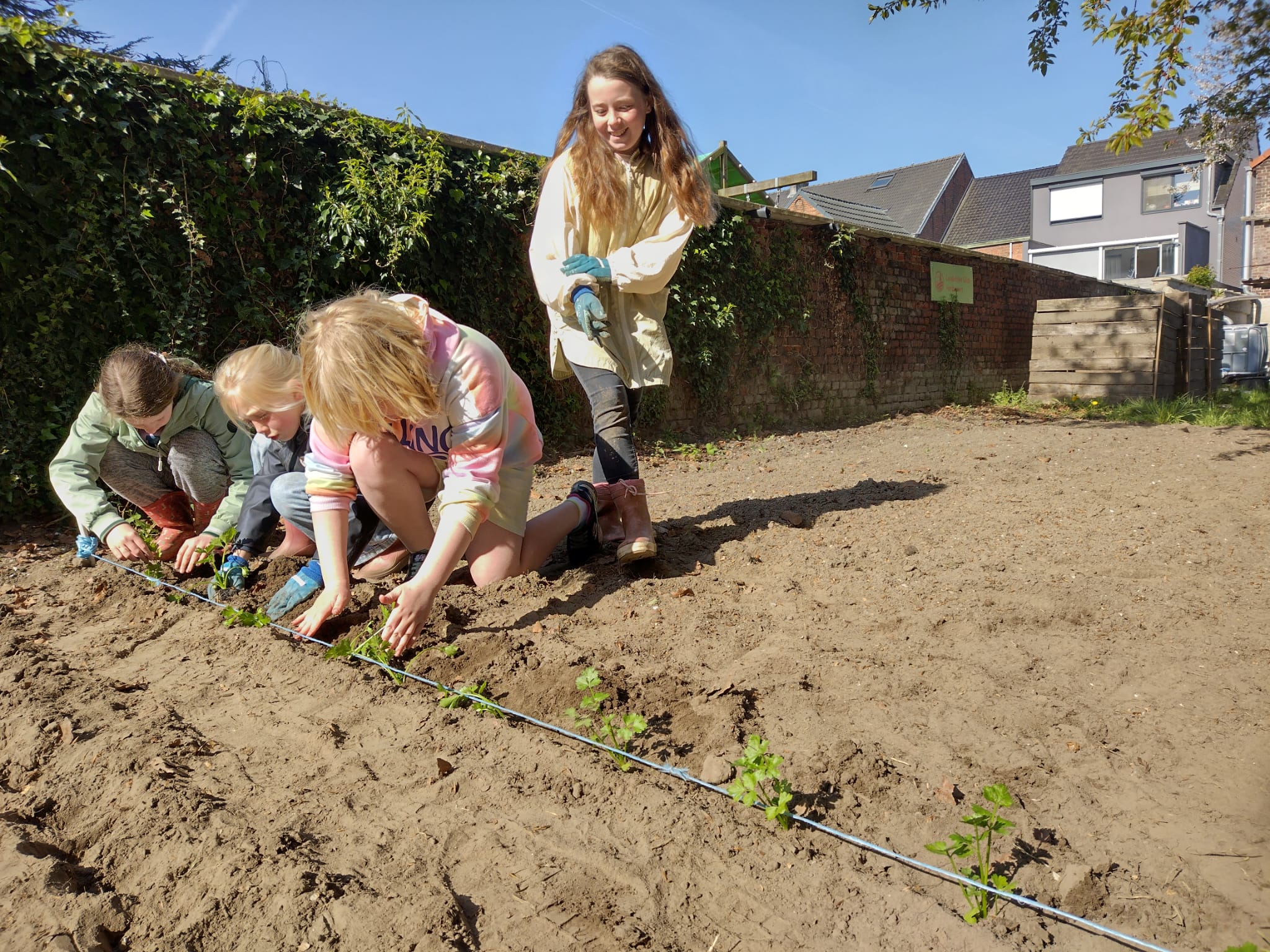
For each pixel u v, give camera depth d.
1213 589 2.96
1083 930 1.44
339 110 6.20
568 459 7.20
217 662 2.67
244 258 5.82
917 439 8.11
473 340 2.56
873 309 11.84
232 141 5.72
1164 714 2.11
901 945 1.42
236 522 3.51
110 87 5.09
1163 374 11.80
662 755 2.02
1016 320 15.59
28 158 4.83
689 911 1.52
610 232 3.27
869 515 4.14
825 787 1.86
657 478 6.10
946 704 2.20
